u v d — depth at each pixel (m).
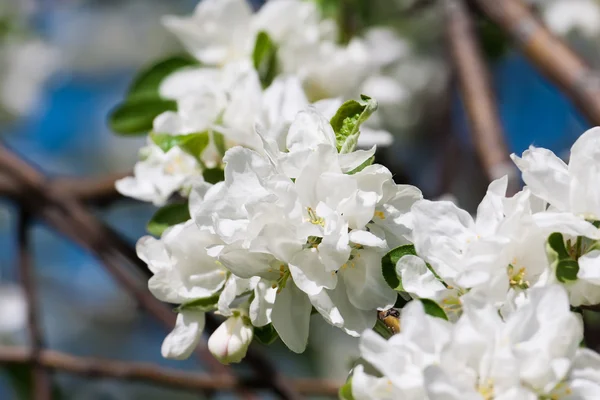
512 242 0.71
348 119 0.74
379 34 1.09
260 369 0.94
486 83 0.99
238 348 0.73
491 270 0.70
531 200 0.72
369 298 0.73
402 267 0.72
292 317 0.73
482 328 0.69
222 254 0.73
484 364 0.69
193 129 0.80
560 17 1.20
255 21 0.90
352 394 0.70
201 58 0.89
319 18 0.95
